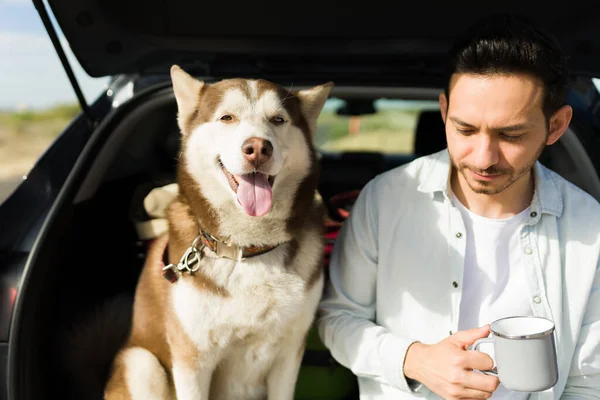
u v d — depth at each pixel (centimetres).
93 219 244
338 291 204
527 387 140
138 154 280
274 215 202
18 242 207
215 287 197
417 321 186
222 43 271
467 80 157
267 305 198
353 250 199
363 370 186
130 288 268
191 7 257
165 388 217
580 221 180
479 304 183
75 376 218
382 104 364
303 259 207
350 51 274
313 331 228
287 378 219
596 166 229
